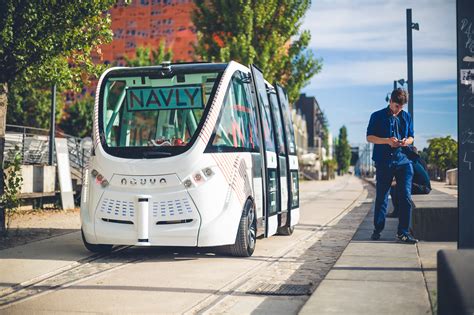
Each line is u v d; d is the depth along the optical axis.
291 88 34.59
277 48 34.12
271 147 11.12
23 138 22.77
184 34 97.12
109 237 9.50
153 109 9.92
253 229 10.16
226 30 34.22
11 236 12.45
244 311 6.14
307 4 34.50
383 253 8.77
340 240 12.05
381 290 6.29
